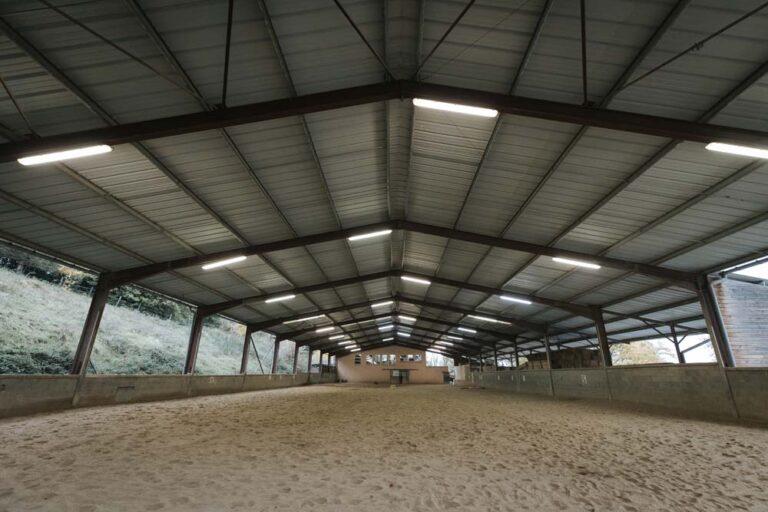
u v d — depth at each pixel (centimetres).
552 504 330
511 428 762
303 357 4234
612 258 1025
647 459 502
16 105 471
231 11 427
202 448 513
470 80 566
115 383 1084
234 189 805
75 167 633
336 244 1245
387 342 4459
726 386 889
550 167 728
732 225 762
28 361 1628
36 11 393
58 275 2269
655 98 516
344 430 691
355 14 478
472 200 921
